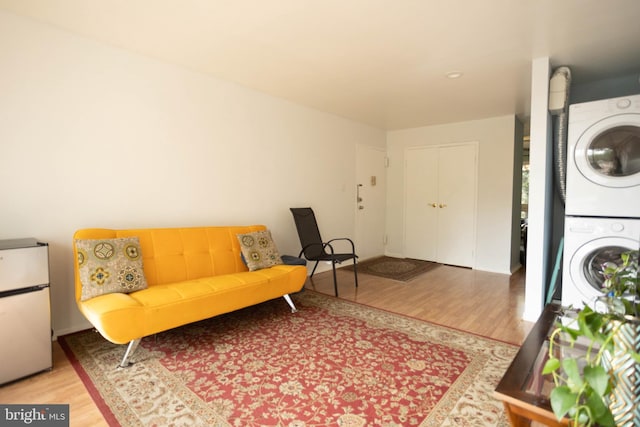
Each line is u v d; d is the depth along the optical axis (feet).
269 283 8.86
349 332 8.29
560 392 2.56
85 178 8.10
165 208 9.63
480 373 6.36
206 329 8.48
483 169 15.65
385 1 6.36
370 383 6.01
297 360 6.86
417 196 17.87
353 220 16.71
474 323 8.94
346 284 13.01
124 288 7.27
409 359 6.90
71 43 7.74
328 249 15.25
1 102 6.88
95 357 6.89
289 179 13.28
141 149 9.06
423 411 5.22
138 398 5.53
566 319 5.31
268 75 10.41
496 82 10.81
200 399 5.51
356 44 8.20
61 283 7.81
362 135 16.97
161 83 9.37
